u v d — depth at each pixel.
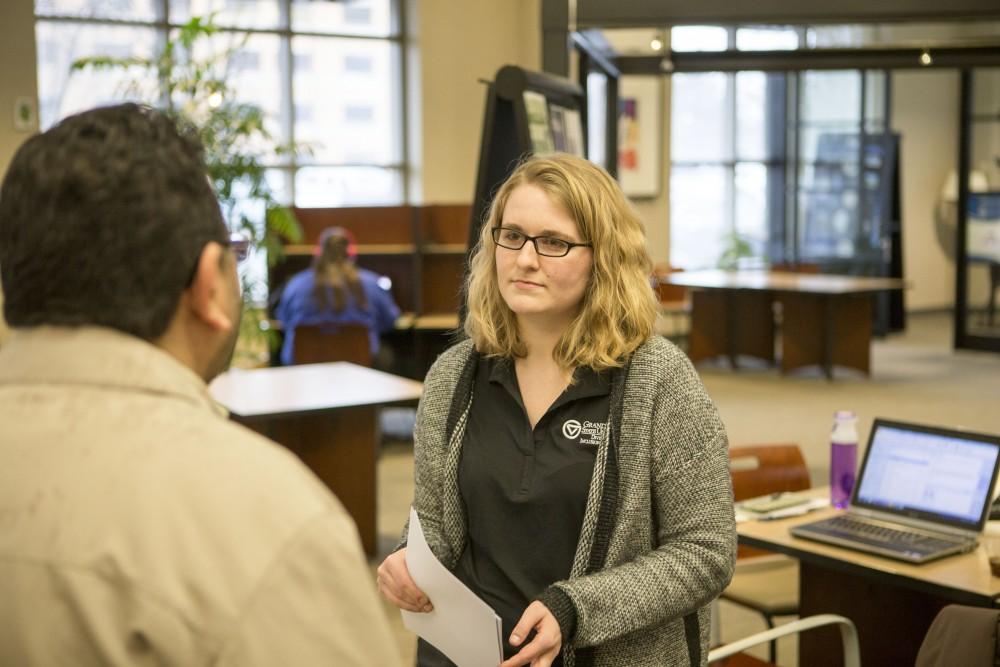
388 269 8.50
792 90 12.52
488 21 9.55
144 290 0.85
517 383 1.81
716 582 1.66
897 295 12.62
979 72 10.61
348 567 0.80
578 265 1.74
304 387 4.94
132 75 8.26
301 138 9.27
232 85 8.88
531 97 3.35
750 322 10.23
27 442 0.81
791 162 12.62
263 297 7.61
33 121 7.05
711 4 4.76
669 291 10.85
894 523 2.79
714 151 12.36
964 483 2.72
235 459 0.82
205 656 0.75
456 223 8.49
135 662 0.75
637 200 11.48
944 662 2.12
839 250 12.32
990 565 2.43
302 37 9.18
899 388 9.07
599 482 1.69
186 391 0.86
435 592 1.68
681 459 1.69
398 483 6.39
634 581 1.61
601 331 1.75
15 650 0.76
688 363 1.76
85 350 0.84
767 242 12.80
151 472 0.80
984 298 10.88
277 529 0.79
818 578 3.01
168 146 0.87
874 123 11.97
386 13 9.52
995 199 10.69
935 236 14.39
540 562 1.71
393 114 9.61
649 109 11.45
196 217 0.87
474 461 1.77
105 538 0.77
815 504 3.00
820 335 9.59
